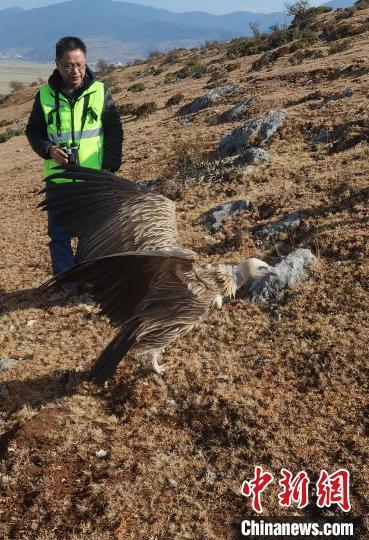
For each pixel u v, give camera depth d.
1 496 5.28
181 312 4.55
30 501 5.20
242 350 6.81
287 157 13.45
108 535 4.77
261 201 10.71
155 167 16.73
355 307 7.03
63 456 5.58
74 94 7.70
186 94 34.66
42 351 7.41
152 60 99.38
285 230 9.30
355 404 5.64
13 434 5.88
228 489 5.06
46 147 7.56
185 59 71.06
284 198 10.50
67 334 7.78
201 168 14.77
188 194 12.96
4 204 17.09
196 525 4.78
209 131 19.02
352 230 8.54
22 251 11.49
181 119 24.45
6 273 10.31
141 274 3.69
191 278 4.54
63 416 6.07
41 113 7.86
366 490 4.80
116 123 8.07
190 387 6.28
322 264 8.02
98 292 3.69
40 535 4.85
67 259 8.59
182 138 19.47
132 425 5.89
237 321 7.38
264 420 5.65
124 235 4.23
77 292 8.92
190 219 11.24
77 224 4.19
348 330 6.69
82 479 5.34
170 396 6.22
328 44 35.47
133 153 19.53
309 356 6.41
